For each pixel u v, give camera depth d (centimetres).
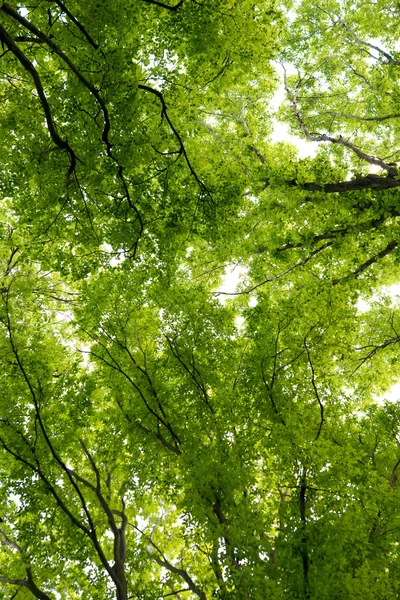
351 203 890
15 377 722
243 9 662
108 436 730
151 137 748
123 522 723
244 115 1346
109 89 610
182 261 1264
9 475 676
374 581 457
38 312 946
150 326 766
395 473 691
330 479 512
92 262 809
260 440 615
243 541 454
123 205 777
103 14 570
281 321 688
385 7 1252
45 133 664
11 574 654
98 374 761
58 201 721
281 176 898
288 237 971
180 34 678
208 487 519
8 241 904
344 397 648
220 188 820
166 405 680
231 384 692
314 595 422
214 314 732
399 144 1444
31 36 627
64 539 652
